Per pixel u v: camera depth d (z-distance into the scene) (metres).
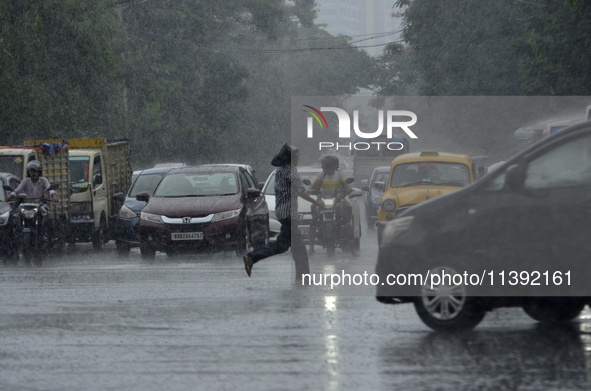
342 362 22.25
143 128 127.19
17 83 84.62
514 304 25.59
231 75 160.50
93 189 64.69
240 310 30.44
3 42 84.56
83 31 91.12
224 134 164.25
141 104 127.44
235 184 54.31
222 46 185.25
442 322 25.92
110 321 28.38
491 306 25.72
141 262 51.88
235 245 51.84
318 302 32.28
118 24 129.25
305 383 20.22
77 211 63.19
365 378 20.58
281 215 37.84
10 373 21.44
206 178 54.69
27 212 51.12
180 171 55.22
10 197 52.19
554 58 93.62
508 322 27.66
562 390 19.31
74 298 33.75
